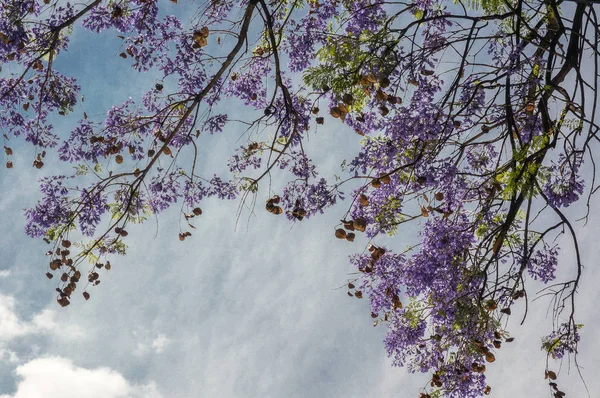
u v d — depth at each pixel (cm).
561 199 509
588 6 511
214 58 624
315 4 666
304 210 583
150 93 677
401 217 599
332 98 528
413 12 588
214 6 645
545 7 553
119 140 663
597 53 486
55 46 606
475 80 523
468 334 573
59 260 618
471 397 600
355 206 594
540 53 523
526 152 477
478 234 598
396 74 529
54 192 644
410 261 623
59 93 653
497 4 495
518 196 541
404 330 666
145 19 650
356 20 573
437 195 558
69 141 653
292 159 634
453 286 582
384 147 556
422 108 523
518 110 539
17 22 552
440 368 614
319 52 521
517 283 550
